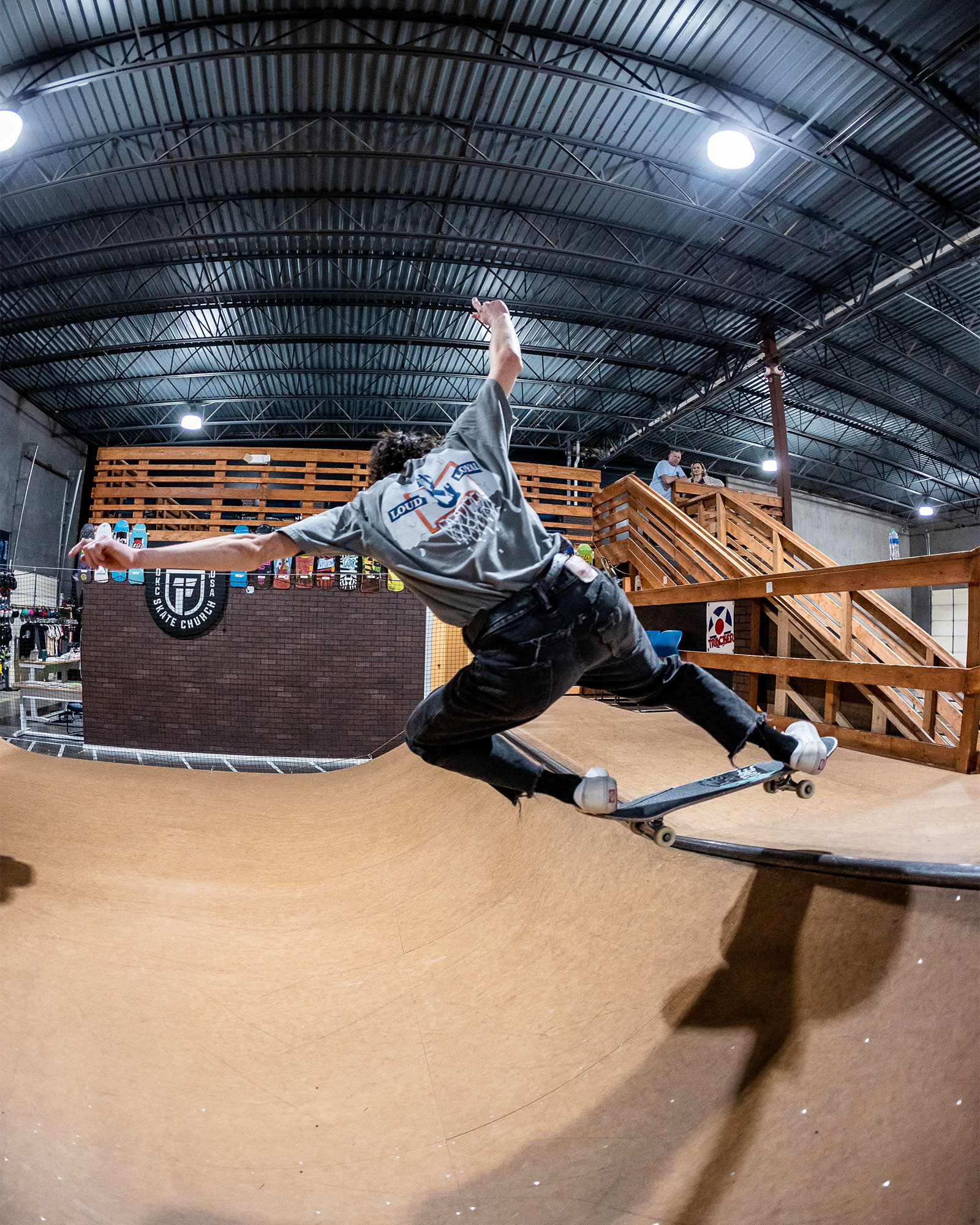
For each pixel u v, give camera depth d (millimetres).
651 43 8359
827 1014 1714
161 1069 2012
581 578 1546
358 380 17656
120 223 11641
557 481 11523
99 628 9367
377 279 13438
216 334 15219
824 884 2043
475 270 13242
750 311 14469
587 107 9352
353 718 9203
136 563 1498
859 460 24359
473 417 1704
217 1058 2092
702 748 4395
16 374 16953
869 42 8305
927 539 27984
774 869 2209
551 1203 1481
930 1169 1227
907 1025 1541
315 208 11500
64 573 13156
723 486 8617
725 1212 1338
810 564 6629
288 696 9227
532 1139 1686
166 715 9312
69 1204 1479
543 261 12898
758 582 5398
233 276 13250
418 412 19562
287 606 9250
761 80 8859
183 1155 1689
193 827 4668
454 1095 1896
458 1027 2219
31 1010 2205
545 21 8156
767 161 10188
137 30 7969
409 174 10727
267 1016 2346
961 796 3027
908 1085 1410
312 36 8367
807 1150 1397
